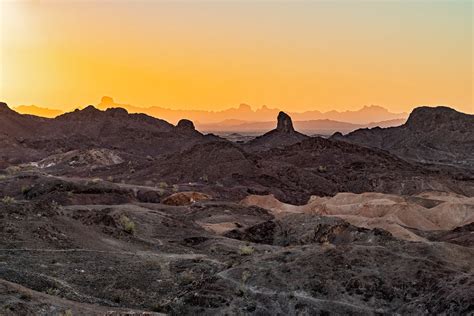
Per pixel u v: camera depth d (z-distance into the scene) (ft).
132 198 377.50
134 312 119.55
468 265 147.33
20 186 375.66
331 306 138.10
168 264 163.32
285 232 242.99
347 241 220.23
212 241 207.41
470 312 122.83
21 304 103.40
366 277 143.43
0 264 139.03
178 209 330.95
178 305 138.82
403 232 266.77
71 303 114.62
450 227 329.11
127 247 178.09
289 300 140.36
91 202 347.36
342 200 388.98
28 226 165.58
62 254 155.63
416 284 139.03
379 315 135.03
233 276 148.97
